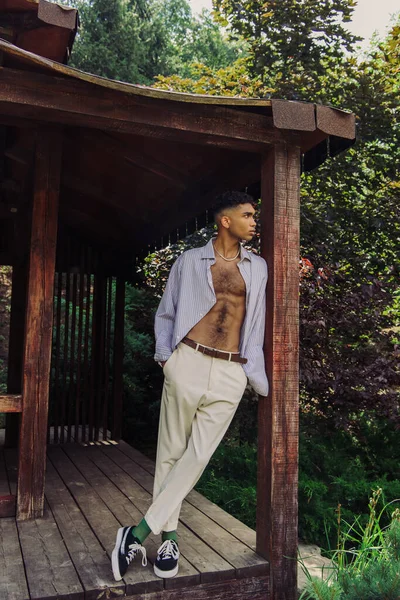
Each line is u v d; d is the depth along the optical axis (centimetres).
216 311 231
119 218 500
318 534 380
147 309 729
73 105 224
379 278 579
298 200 256
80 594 204
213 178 365
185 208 421
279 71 659
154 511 221
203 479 452
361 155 631
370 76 629
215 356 227
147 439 722
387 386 511
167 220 459
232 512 396
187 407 226
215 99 228
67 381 580
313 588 209
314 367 515
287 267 251
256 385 241
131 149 351
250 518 378
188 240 654
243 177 329
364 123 597
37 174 296
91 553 243
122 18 1483
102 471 411
